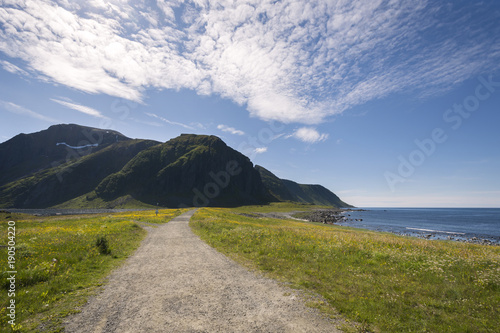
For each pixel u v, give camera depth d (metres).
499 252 15.74
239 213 84.75
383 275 9.96
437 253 13.62
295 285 8.81
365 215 170.50
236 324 6.00
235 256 13.62
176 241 19.14
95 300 7.45
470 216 162.88
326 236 20.03
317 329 5.80
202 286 8.76
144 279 9.57
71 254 12.12
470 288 8.34
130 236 20.38
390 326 5.92
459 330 5.80
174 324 5.97
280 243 16.09
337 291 8.17
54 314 6.44
